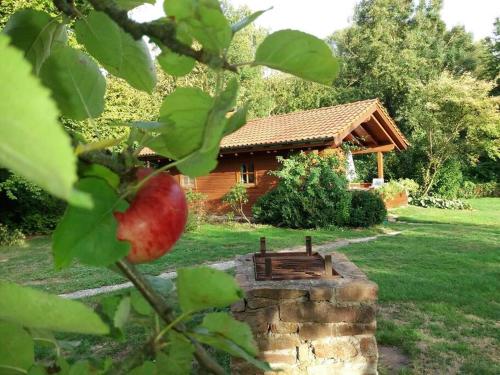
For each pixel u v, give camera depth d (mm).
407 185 20438
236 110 556
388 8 34219
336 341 3623
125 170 545
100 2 472
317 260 4457
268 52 521
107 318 646
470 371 3957
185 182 17156
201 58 489
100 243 478
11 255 10664
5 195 13703
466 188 23438
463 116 20609
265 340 3623
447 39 36000
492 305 5531
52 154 191
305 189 13164
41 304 442
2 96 203
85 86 728
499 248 9297
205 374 622
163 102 604
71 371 605
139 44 809
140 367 607
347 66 33500
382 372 4027
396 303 5664
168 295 751
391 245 9789
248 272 4125
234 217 15656
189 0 470
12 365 571
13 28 733
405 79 29375
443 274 6949
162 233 553
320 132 13578
